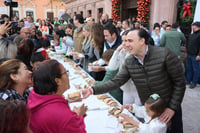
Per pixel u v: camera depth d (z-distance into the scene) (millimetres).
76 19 3504
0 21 3582
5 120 541
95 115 1487
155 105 1335
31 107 858
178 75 1401
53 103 868
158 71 1400
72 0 15273
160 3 5281
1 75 1095
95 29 2594
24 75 1152
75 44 3467
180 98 1425
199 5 3859
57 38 4848
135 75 1519
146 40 1380
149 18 5773
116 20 7766
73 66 3064
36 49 2340
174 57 1389
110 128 1305
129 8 7527
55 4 24203
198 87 3986
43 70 899
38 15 23672
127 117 1361
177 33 4078
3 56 1701
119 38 2389
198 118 2762
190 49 3893
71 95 1570
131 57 1516
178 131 1633
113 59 1871
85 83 2227
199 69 3789
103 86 1590
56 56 3947
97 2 10531
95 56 2969
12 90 1107
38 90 899
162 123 1329
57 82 901
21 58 1786
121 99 2148
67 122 827
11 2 4883
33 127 831
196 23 3725
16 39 2436
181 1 4609
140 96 1625
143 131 1272
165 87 1454
